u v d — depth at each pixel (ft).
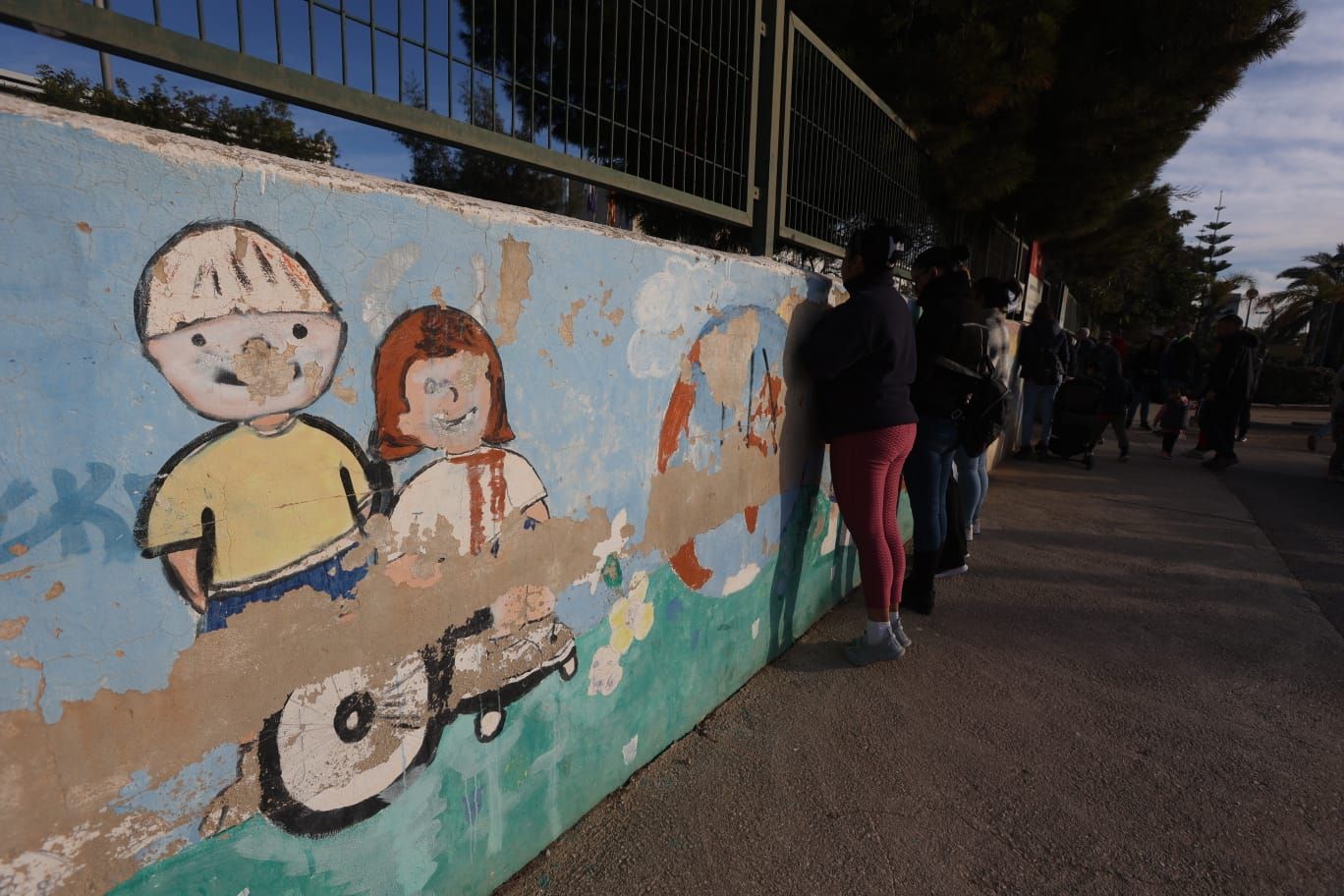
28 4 3.10
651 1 7.04
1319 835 6.59
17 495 2.83
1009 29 17.28
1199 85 20.12
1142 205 31.22
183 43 3.63
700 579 7.66
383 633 4.35
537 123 5.95
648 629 6.91
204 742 3.54
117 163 2.96
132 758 3.28
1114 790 7.18
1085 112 20.62
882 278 8.73
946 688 9.10
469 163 7.41
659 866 5.97
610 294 5.77
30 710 2.94
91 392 2.98
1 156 2.66
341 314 3.88
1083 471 24.32
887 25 18.08
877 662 9.69
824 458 10.41
